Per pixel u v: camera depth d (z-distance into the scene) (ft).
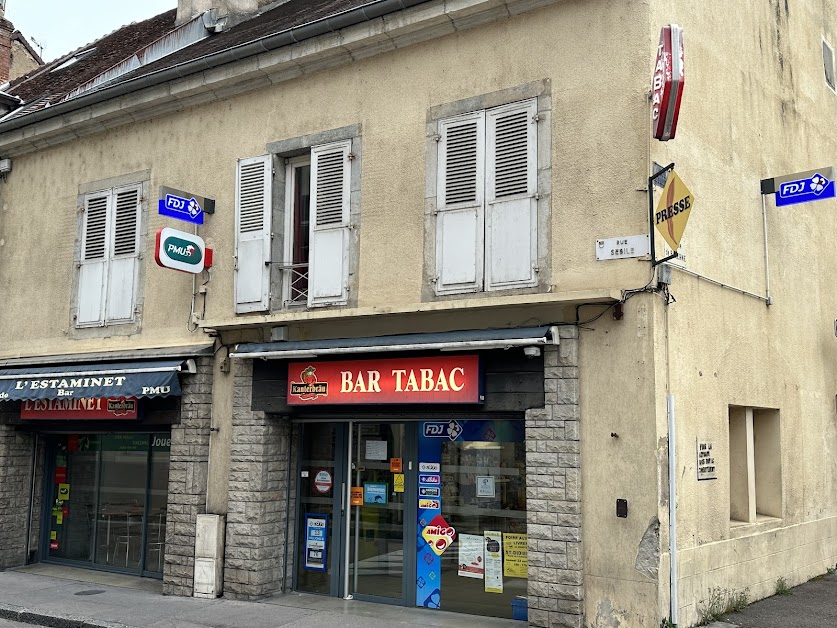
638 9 25.96
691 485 25.84
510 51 28.22
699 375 26.91
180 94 35.70
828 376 37.65
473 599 28.22
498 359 26.96
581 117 26.53
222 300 33.91
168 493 34.30
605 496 24.61
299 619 27.68
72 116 39.27
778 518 32.04
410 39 30.19
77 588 33.91
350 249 30.76
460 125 28.91
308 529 32.30
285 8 45.96
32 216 41.42
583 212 26.07
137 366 33.88
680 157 27.22
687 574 25.11
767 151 34.06
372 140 30.91
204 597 31.58
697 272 27.45
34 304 40.40
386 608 29.27
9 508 39.19
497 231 27.61
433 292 28.60
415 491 29.89
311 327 31.01
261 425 31.76
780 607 28.25
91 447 39.37
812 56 39.86
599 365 25.18
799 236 36.27
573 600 24.50
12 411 39.42
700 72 29.30
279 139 33.40
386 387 28.63
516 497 27.81
